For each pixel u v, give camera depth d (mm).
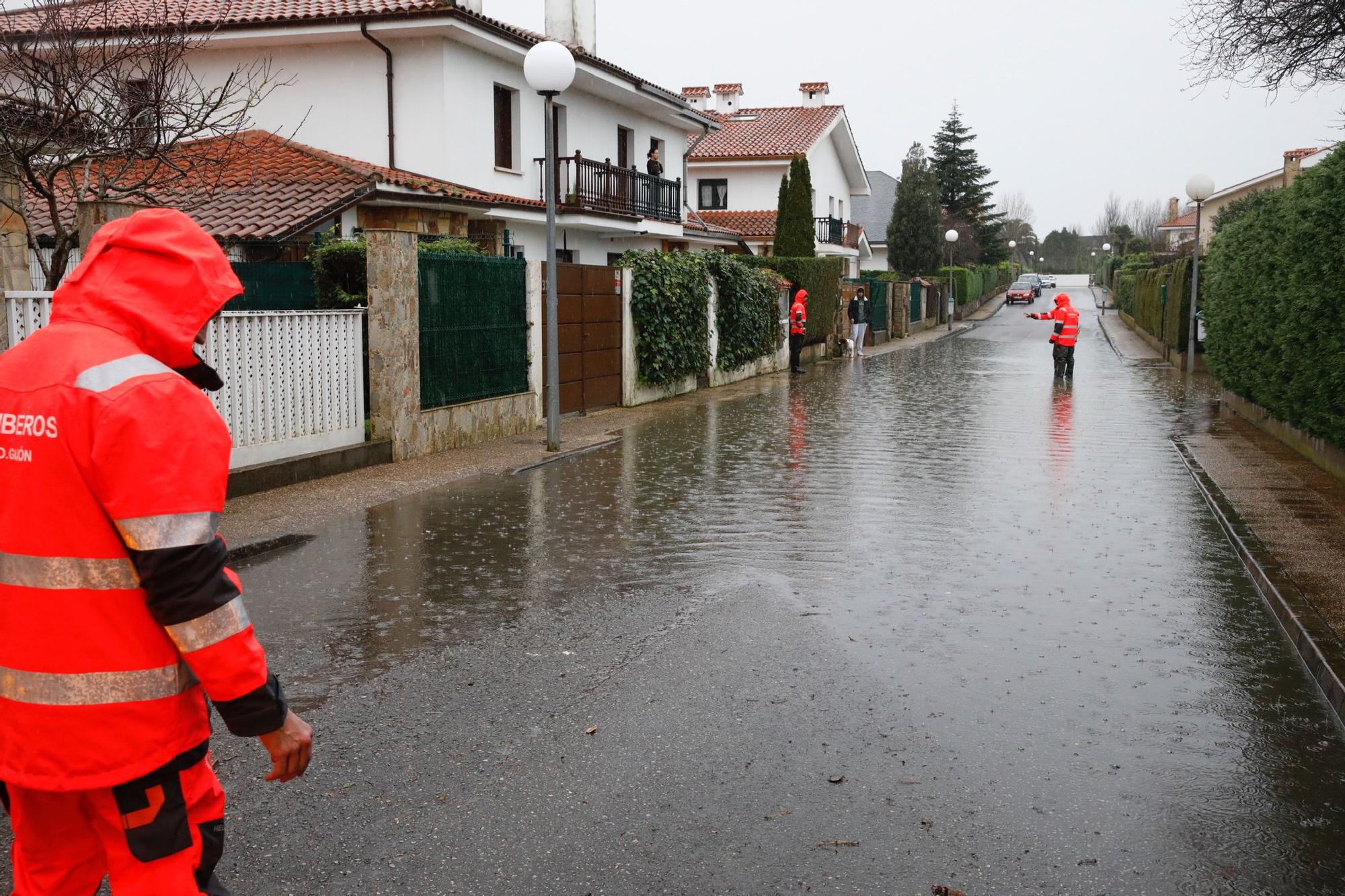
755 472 11797
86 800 2287
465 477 11266
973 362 30156
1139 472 11750
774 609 6531
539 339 15539
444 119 20625
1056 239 134750
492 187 22375
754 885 3406
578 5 26234
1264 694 5172
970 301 63906
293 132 20375
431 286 12695
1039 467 12094
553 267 13039
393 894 3344
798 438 14609
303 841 3674
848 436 14820
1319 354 10641
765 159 44906
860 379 24703
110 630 2191
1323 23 11008
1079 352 34594
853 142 52562
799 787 4105
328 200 16500
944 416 17234
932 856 3592
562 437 14477
